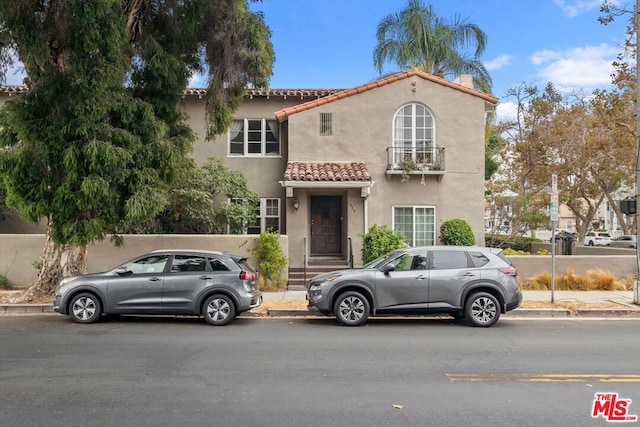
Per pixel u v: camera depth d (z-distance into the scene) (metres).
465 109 18.58
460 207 18.36
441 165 18.16
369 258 16.19
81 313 10.77
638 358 7.88
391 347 8.62
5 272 16.05
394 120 18.48
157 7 12.97
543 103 26.25
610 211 70.00
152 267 10.95
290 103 20.52
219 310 10.74
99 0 10.01
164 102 12.66
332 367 7.26
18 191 11.79
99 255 16.16
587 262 16.94
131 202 11.16
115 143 11.14
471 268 10.84
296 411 5.44
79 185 11.29
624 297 14.39
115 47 10.64
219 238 16.22
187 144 13.19
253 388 6.24
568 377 6.79
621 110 18.88
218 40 13.01
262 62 12.86
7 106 11.33
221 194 18.92
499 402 5.76
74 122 10.93
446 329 10.44
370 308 10.77
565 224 73.19
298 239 17.89
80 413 5.35
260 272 15.91
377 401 5.78
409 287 10.68
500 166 29.80
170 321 11.23
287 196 17.34
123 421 5.13
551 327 10.75
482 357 7.92
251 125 20.50
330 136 18.44
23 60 11.40
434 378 6.73
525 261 16.84
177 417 5.25
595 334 9.92
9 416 5.26
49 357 7.76
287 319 11.71
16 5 9.98
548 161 27.08
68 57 10.83
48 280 13.06
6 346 8.54
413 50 24.97
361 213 18.09
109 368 7.13
